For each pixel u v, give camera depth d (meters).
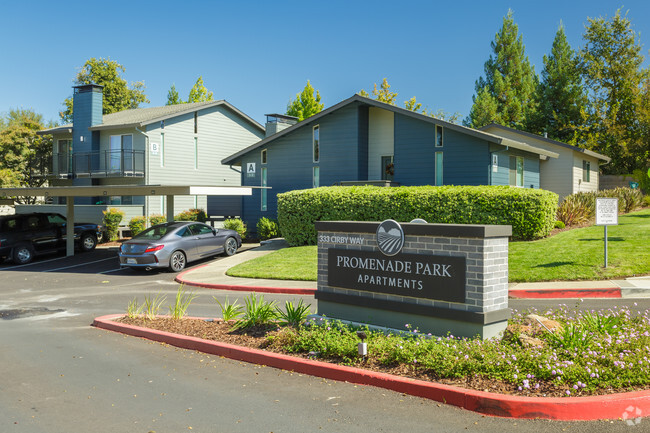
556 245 16.09
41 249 21.81
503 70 55.94
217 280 15.52
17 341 9.13
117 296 13.84
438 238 7.42
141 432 5.14
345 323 8.28
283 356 7.17
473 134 21.25
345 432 5.02
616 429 4.89
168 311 11.46
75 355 8.08
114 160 31.75
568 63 48.53
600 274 12.65
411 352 6.58
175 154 31.95
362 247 8.28
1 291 15.11
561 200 31.22
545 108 47.81
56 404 5.94
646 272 12.53
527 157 27.16
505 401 5.25
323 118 25.58
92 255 22.98
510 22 55.50
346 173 25.00
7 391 6.42
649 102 41.09
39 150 36.00
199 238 19.27
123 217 28.16
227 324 9.29
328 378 6.60
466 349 6.44
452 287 7.25
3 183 33.22
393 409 5.53
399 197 19.36
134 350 8.30
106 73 56.06
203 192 19.56
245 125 36.53
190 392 6.26
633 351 6.34
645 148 41.47
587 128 44.94
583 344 6.42
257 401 5.90
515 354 6.26
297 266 16.38
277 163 27.19
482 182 21.59
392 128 24.73
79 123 32.72
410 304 7.68
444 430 4.98
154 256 17.56
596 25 45.41
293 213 21.52
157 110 34.53
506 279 7.36
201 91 57.41
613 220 13.08
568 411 5.13
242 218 28.66
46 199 36.78
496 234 7.07
